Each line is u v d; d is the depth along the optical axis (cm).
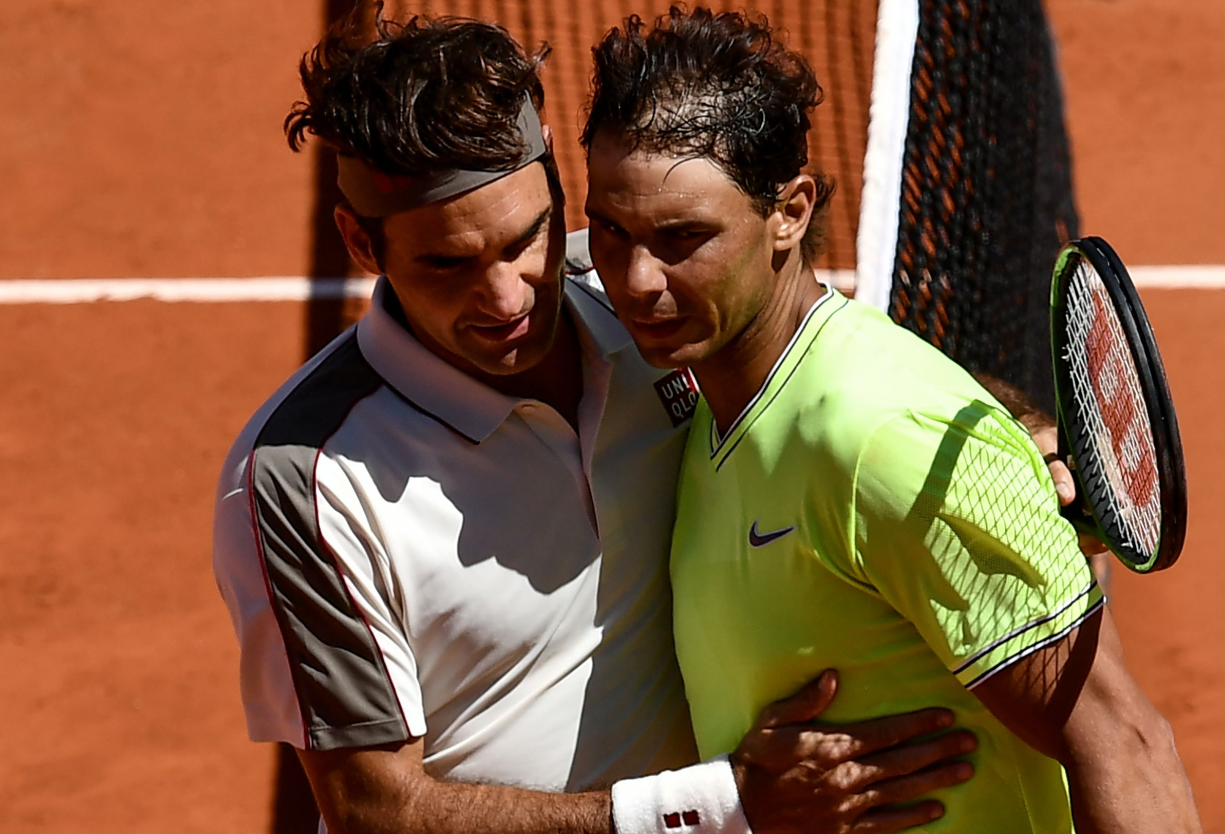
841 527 855
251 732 1053
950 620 845
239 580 1017
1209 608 2442
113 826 2080
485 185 907
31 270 2830
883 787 906
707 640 977
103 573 2384
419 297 962
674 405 1106
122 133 3062
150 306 2778
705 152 834
